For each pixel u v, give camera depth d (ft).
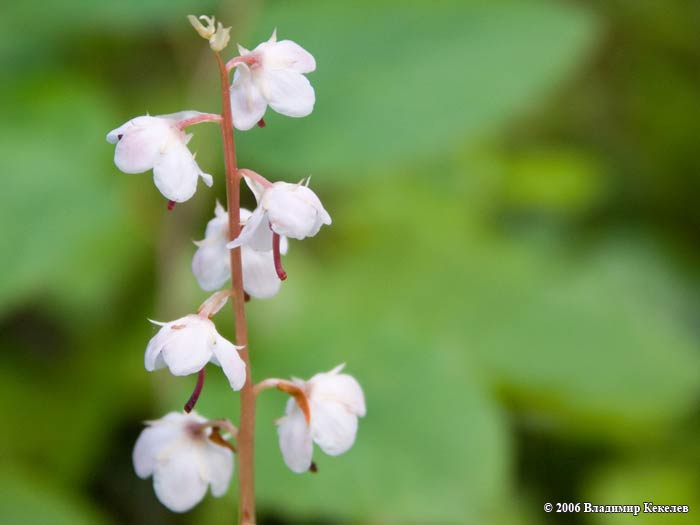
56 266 1.42
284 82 0.98
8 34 1.67
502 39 1.49
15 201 1.40
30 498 1.30
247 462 1.03
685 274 2.21
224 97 0.98
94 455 1.54
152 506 1.53
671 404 1.56
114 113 1.68
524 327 1.63
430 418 1.31
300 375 1.34
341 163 1.41
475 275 1.71
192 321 0.99
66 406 1.57
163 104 1.82
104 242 1.61
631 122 2.46
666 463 1.63
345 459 1.29
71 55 1.78
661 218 2.35
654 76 2.46
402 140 1.42
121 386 1.59
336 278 1.73
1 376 1.58
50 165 1.43
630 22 2.46
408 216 1.92
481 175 2.12
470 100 1.45
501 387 1.58
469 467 1.29
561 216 2.30
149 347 0.98
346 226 1.93
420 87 1.45
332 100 1.45
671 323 2.02
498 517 1.51
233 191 0.99
